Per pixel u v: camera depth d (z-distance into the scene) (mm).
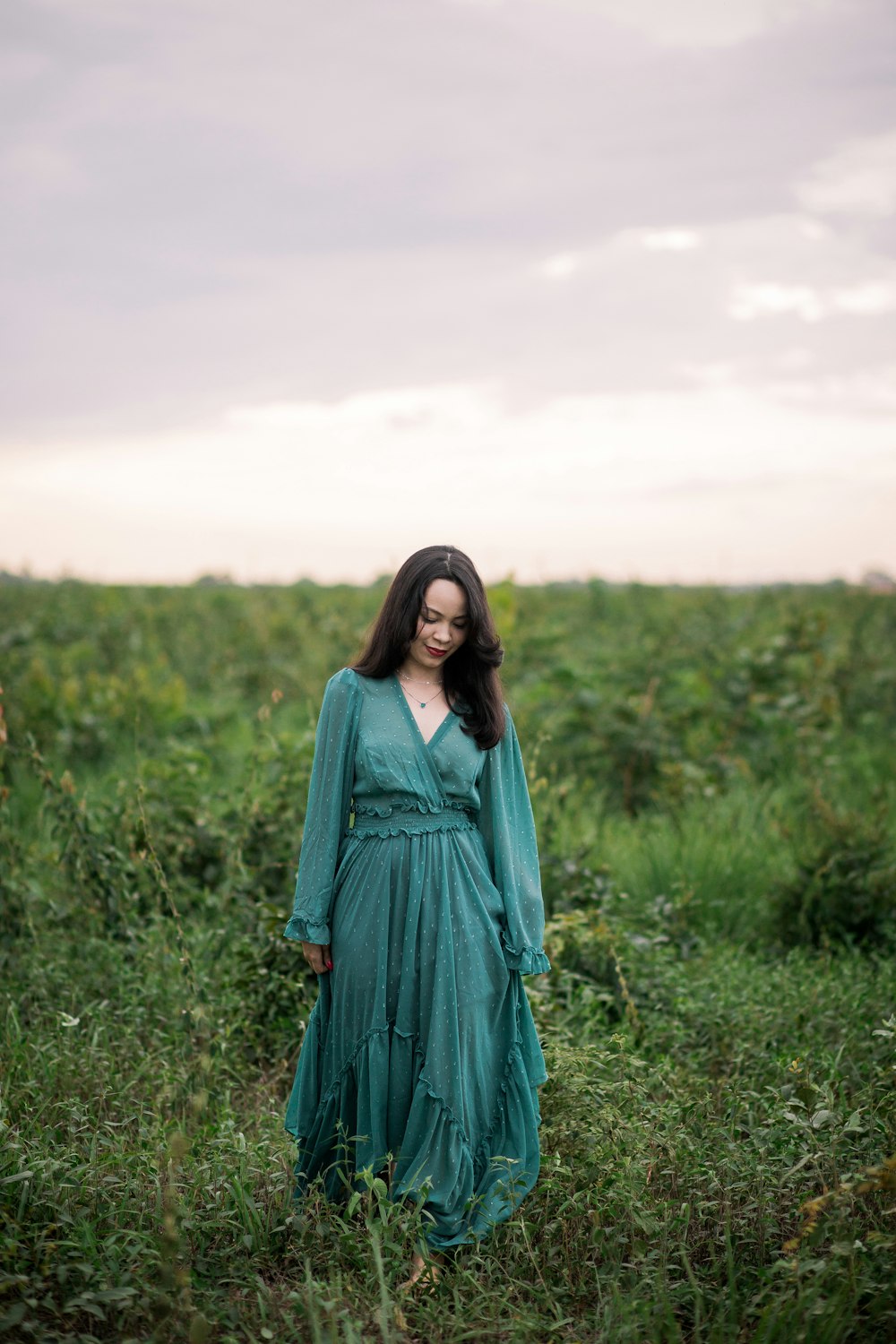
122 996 4840
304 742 6465
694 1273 3074
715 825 7324
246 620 15633
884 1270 2912
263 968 4785
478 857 3551
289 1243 3234
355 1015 3402
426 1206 3250
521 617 13664
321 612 16109
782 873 6398
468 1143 3352
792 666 10328
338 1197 3480
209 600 19281
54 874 5906
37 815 7355
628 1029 4520
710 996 4930
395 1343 2719
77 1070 4152
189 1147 3451
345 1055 3416
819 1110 3359
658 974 5129
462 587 3518
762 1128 3590
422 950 3387
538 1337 2877
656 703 9008
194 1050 4340
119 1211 3182
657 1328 2805
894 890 5887
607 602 19938
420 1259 3072
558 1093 3789
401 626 3514
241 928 5410
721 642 13055
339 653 11273
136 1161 3475
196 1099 3504
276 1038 4668
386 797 3479
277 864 5742
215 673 13047
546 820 6137
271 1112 4117
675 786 7953
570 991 4789
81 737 9133
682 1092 3922
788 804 7887
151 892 5812
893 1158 2934
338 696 3531
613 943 5098
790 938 5926
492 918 3520
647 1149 3520
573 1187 3393
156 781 6684
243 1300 2979
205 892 5887
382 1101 3367
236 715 10594
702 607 16781
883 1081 3855
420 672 3611
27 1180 3199
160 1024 4723
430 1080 3324
